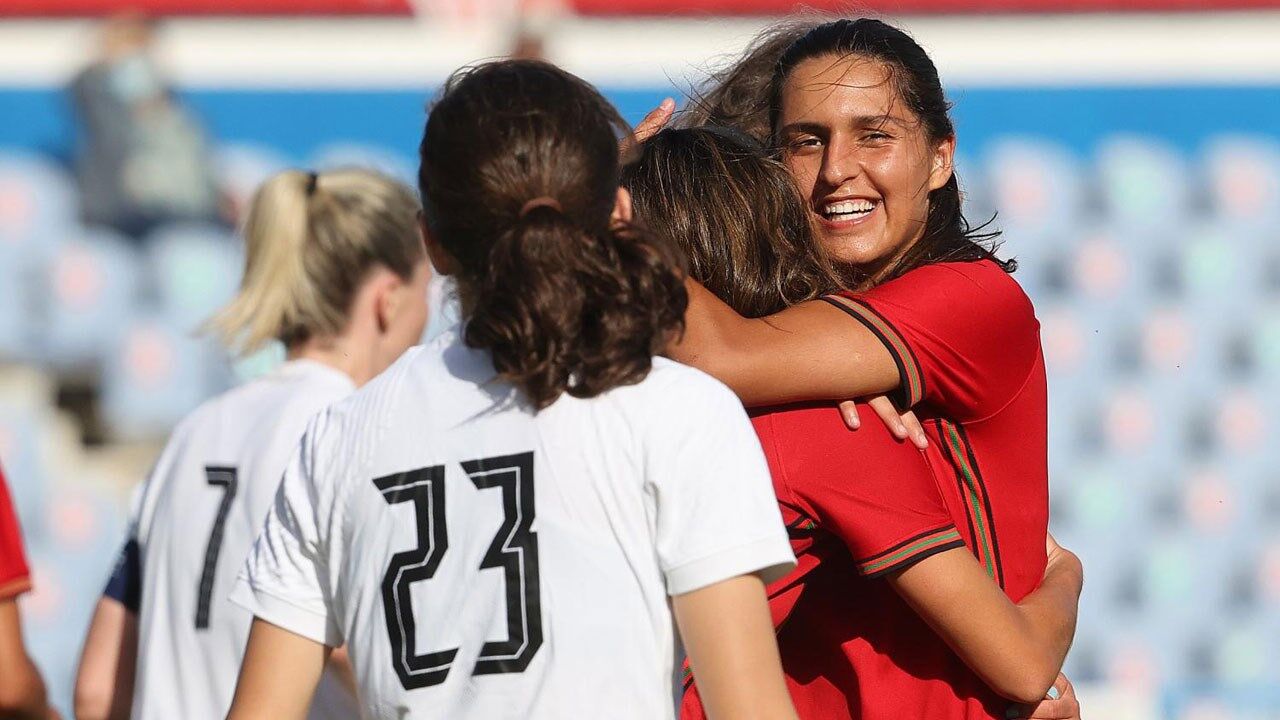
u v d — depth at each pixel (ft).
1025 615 22.15
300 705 19.31
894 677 22.34
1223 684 81.87
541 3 88.33
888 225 24.75
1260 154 89.61
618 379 17.58
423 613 17.87
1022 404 23.89
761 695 17.28
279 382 31.83
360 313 32.48
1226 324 88.28
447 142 18.34
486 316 17.58
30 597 75.87
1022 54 89.45
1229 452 86.48
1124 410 86.84
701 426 17.88
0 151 84.74
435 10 89.10
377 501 18.47
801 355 21.62
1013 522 23.56
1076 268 88.53
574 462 17.71
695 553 17.43
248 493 30.25
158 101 86.02
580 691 17.20
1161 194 89.35
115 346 83.35
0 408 79.56
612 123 18.93
